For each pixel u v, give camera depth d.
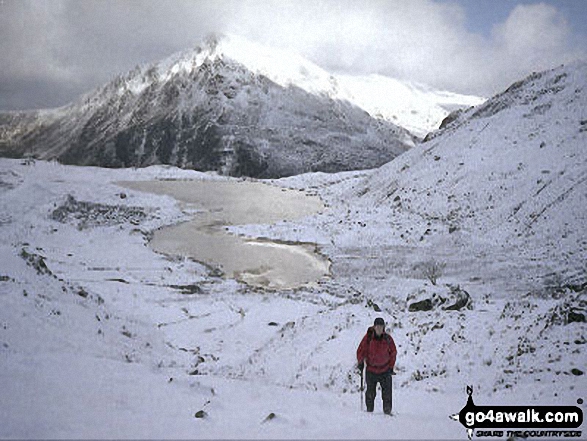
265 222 69.75
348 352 19.16
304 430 8.14
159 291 37.50
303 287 42.75
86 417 8.62
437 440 7.51
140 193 81.38
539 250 44.25
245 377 19.11
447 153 71.62
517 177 57.31
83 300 25.61
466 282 40.53
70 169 106.69
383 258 48.94
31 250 47.38
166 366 19.30
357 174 117.62
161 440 7.28
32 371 11.91
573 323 16.89
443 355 17.39
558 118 65.44
